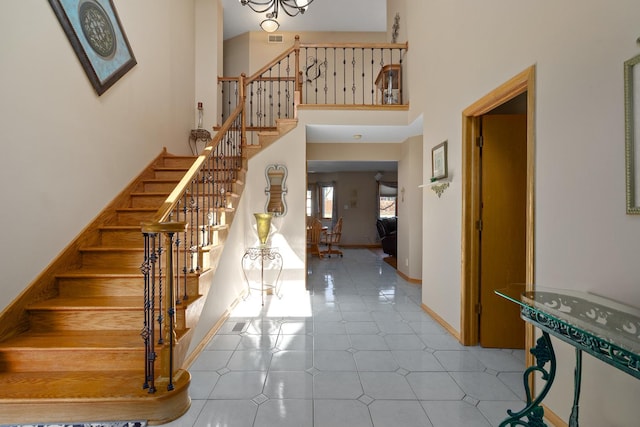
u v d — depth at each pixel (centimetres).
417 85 410
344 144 596
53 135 251
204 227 299
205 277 276
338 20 700
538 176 187
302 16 684
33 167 233
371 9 664
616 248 139
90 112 294
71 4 269
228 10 661
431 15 355
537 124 188
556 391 175
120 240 304
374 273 631
